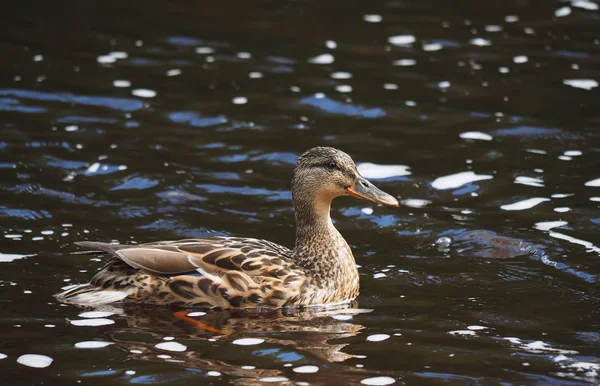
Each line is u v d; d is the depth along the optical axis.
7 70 19.22
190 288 10.89
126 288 10.98
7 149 15.84
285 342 10.12
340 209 14.45
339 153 11.71
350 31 22.09
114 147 16.19
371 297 11.48
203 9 23.53
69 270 11.93
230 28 22.22
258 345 10.03
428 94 18.70
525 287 11.67
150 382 9.17
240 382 9.18
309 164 11.67
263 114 17.73
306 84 19.11
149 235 13.15
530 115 17.64
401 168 15.62
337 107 18.08
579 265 12.24
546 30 22.05
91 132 16.73
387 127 17.25
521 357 9.77
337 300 11.32
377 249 13.00
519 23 22.56
